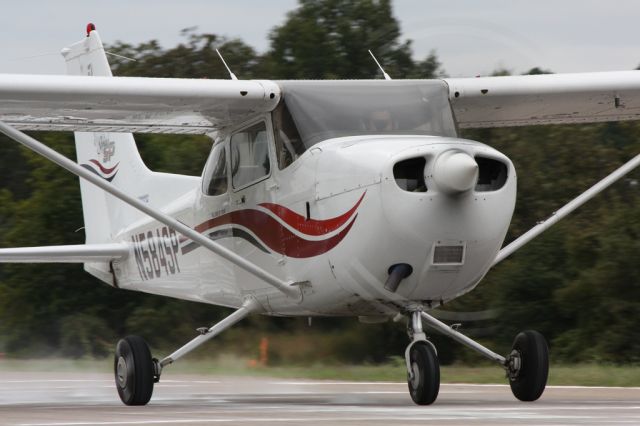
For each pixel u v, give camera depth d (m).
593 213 55.09
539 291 51.69
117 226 35.50
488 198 22.53
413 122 24.88
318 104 25.14
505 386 31.75
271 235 25.95
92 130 28.72
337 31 73.81
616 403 23.97
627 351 48.47
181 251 30.83
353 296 24.12
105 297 58.91
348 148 23.72
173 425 17.47
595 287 50.12
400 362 43.12
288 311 26.61
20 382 35.84
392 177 22.31
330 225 23.81
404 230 22.27
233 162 27.52
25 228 61.84
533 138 56.97
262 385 33.72
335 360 45.84
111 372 43.34
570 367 43.38
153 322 55.09
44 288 59.00
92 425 17.69
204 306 55.28
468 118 29.72
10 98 25.03
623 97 28.80
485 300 52.25
